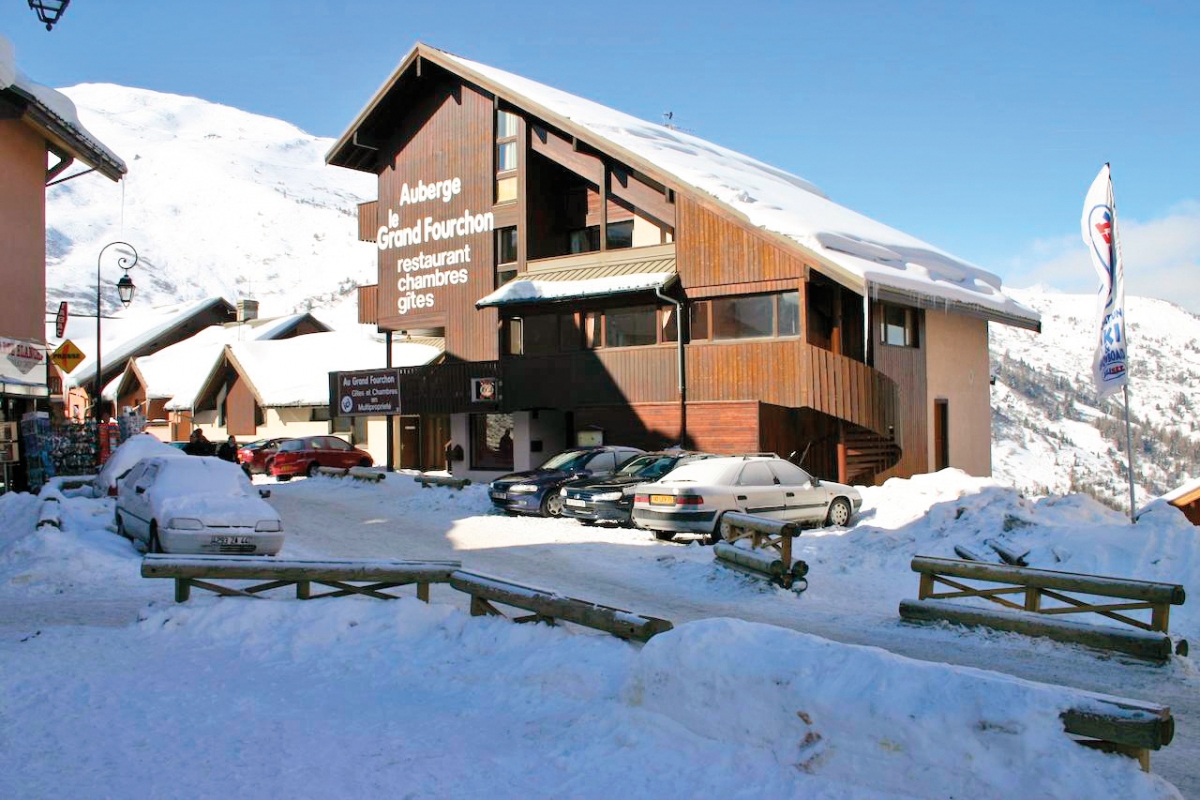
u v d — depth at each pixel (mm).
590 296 26656
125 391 58094
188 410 49875
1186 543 11789
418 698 7219
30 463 24828
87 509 18609
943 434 31109
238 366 45906
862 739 5312
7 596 11797
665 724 6062
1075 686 7945
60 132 21938
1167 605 8961
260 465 35312
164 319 73312
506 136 32250
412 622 9000
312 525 19875
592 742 6004
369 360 43500
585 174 29531
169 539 13711
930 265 30188
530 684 7234
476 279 32812
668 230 28797
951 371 31547
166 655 8406
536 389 29797
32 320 22922
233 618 9102
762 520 12836
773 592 12000
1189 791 5703
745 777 5363
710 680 6008
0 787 5336
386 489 26953
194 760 5805
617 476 20562
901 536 15344
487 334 32469
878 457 26562
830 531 18062
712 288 25969
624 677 6711
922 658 8867
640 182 28547
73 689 7309
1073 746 4879
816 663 5754
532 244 31125
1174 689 7875
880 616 10938
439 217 34094
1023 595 11836
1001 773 4910
